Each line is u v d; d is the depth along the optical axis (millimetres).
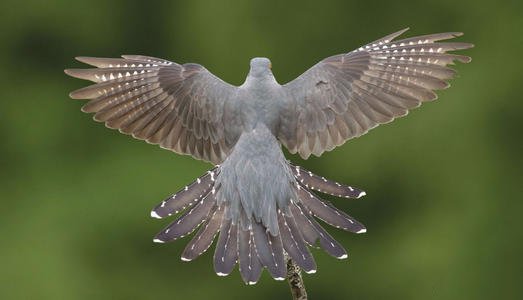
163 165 15836
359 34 16688
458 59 8234
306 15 16641
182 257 7805
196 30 16859
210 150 8445
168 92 8438
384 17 16750
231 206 8039
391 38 8516
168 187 15609
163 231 7910
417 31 16766
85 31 17281
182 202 8055
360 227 7859
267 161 8188
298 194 8078
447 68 8211
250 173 8133
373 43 8516
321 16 16641
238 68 16641
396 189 16000
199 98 8469
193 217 7988
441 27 16797
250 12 16656
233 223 7961
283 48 16609
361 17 16719
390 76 8328
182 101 8461
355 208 16078
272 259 7746
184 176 15703
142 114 8375
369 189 16000
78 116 16875
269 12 16609
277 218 7973
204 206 8047
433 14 16766
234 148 8289
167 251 15500
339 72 8453
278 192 8070
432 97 8242
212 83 8508
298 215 7988
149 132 8398
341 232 16062
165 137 8430
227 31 16688
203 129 8438
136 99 8359
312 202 8039
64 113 17000
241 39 16656
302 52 16641
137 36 17250
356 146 15992
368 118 8344
